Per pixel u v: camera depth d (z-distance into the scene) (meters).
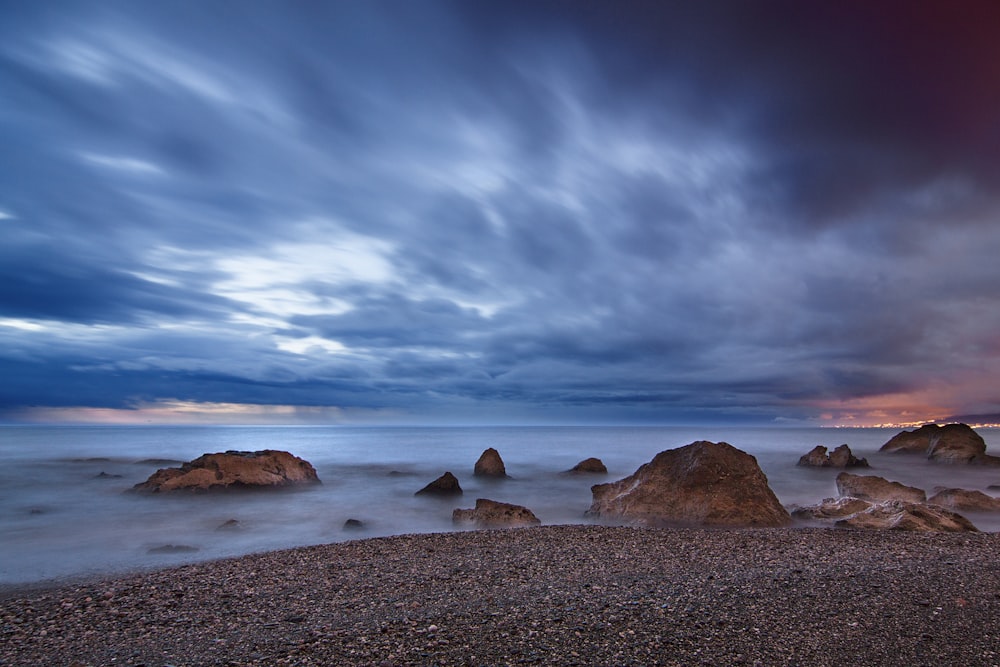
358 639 10.31
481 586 13.99
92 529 24.30
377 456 66.75
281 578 15.10
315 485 38.75
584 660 9.09
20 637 11.05
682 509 24.80
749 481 25.53
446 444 101.50
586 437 154.25
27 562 18.64
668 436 165.88
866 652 9.30
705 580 14.04
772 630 10.34
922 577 14.01
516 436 163.25
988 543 18.62
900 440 74.06
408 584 14.31
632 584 13.86
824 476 47.59
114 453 68.44
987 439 149.00
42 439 113.00
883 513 23.34
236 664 9.38
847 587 13.11
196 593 13.82
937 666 8.76
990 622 10.69
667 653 9.33
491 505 25.78
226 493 33.94
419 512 28.81
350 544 19.33
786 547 18.12
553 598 12.71
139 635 11.03
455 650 9.63
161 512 28.41
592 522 26.23
